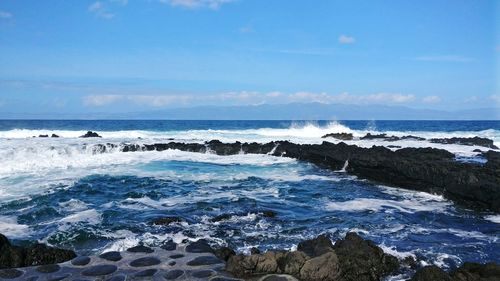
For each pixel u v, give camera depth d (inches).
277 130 2037.4
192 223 506.0
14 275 330.6
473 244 446.6
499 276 323.0
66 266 351.3
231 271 338.6
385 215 564.1
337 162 968.3
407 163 788.0
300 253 343.0
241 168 968.9
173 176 836.6
